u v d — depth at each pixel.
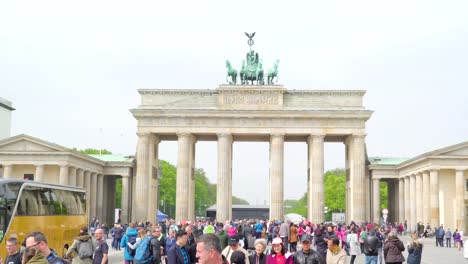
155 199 171.88
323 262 31.19
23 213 57.03
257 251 30.64
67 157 144.00
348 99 161.25
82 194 77.19
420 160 146.38
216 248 16.16
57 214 66.38
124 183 168.38
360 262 78.94
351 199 162.25
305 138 172.88
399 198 168.88
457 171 140.62
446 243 118.31
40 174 144.75
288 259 30.09
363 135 159.62
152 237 40.69
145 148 160.62
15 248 29.28
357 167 159.62
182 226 58.69
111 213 185.88
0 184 54.47
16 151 145.00
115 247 101.88
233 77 166.38
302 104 161.25
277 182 158.62
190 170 162.88
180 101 161.62
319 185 158.00
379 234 73.69
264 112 159.38
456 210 140.62
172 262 31.03
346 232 91.81
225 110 159.50
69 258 40.59
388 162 175.25
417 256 44.91
